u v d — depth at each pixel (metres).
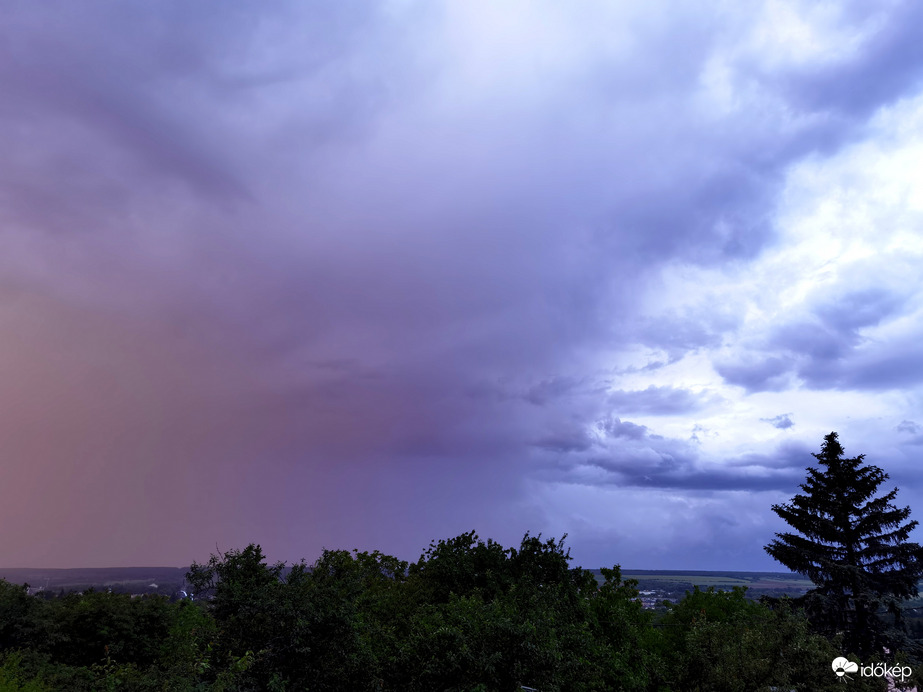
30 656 20.55
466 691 14.45
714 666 18.47
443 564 25.34
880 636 35.19
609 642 21.59
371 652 17.27
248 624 15.70
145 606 25.86
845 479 42.22
